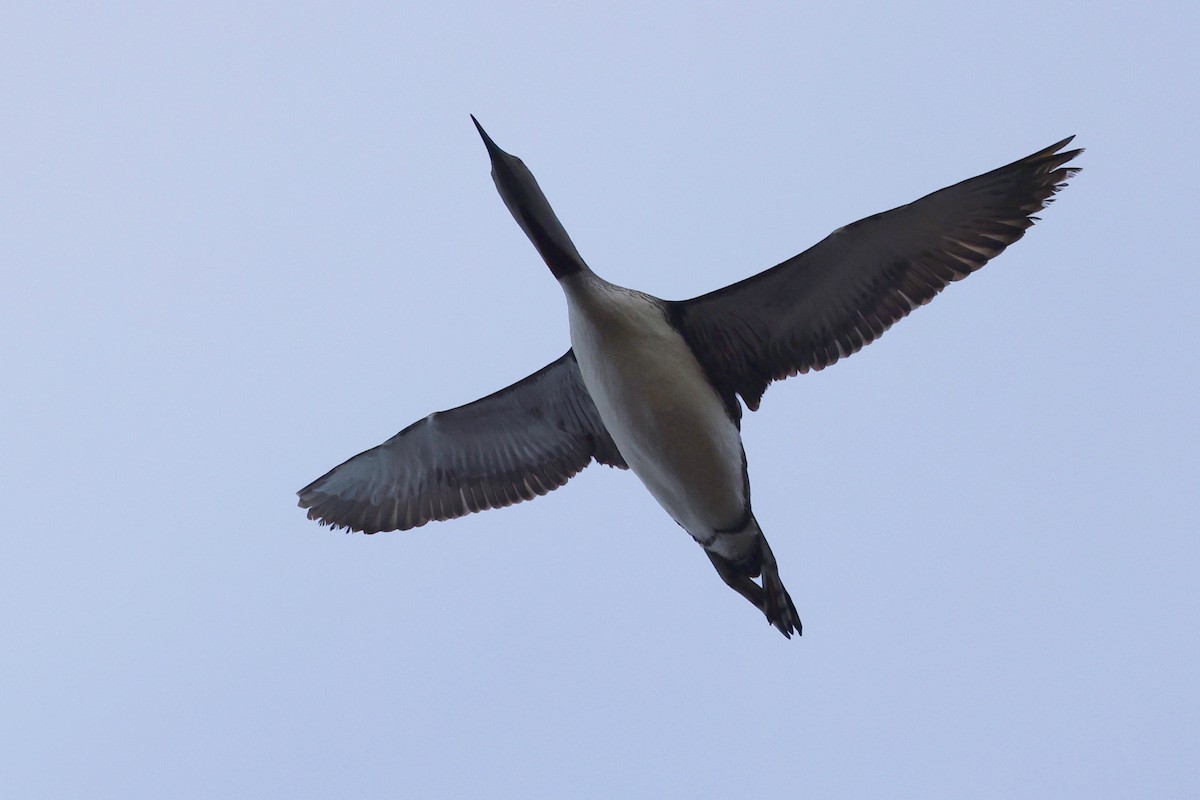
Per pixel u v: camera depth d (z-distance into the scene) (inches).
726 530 549.6
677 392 522.9
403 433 620.7
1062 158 500.1
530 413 608.7
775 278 531.2
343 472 639.8
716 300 539.8
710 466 531.8
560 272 534.9
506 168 539.8
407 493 643.5
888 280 534.6
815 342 549.6
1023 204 510.3
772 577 555.8
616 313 524.1
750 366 556.4
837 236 517.0
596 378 532.1
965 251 522.3
